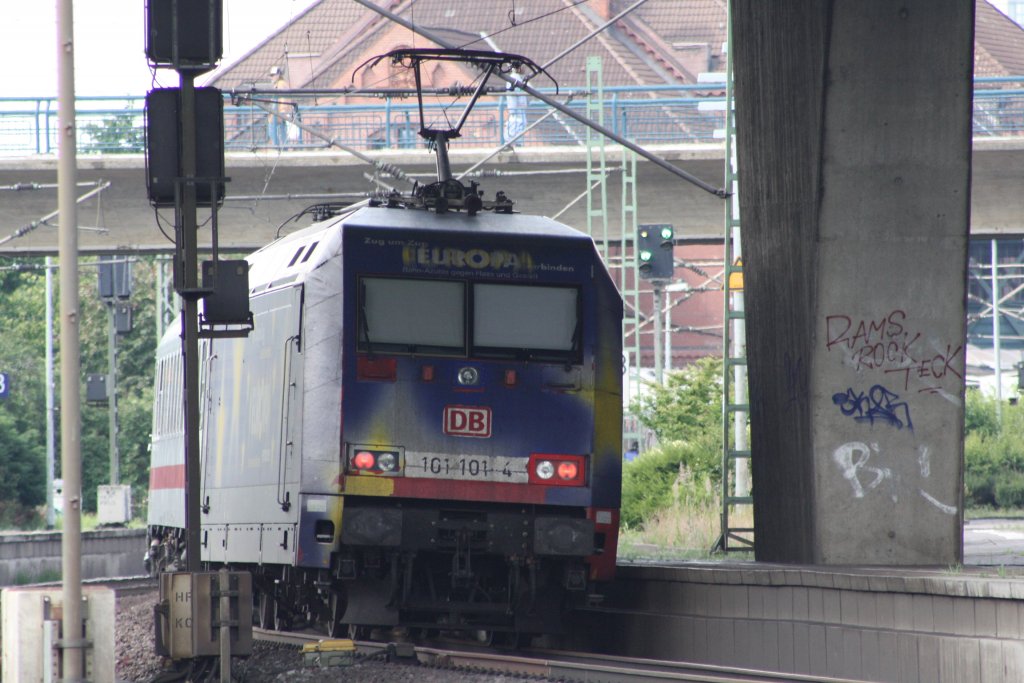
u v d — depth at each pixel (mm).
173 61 49250
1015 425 181875
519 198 167625
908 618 46969
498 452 57062
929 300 65938
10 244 167125
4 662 41781
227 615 47500
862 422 66375
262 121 171125
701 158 161125
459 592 60281
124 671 60375
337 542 56031
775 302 69125
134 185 163250
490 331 57688
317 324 56906
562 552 57125
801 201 66688
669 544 105312
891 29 64188
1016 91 180625
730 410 85062
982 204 156750
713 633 56656
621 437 58969
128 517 171750
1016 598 42469
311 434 56281
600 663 55844
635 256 144000
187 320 49844
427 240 57781
